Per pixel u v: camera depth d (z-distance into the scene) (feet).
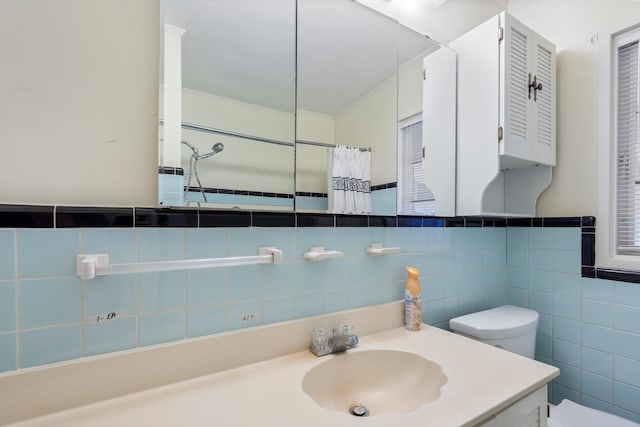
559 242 4.93
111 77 2.44
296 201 3.36
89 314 2.27
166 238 2.56
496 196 5.45
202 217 2.72
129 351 2.36
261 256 2.82
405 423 2.02
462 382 2.56
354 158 3.83
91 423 2.00
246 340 2.83
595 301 4.54
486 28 4.30
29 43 2.17
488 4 5.38
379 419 2.06
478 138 4.39
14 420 1.99
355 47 3.88
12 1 2.12
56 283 2.17
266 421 2.02
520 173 5.38
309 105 3.52
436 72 4.55
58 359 2.17
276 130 3.28
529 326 4.35
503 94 4.09
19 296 2.07
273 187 3.22
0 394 1.97
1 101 2.09
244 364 2.81
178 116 2.71
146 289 2.47
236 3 3.08
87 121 2.35
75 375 2.16
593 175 4.64
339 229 3.56
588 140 4.70
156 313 2.51
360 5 3.92
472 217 4.98
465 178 4.58
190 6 2.81
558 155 5.03
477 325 4.20
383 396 3.05
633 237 4.41
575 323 4.75
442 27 4.71
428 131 4.44
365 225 3.76
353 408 2.92
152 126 2.59
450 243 4.66
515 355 3.10
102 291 2.32
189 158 2.75
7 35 2.11
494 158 4.18
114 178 2.44
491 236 5.29
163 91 2.64
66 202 2.28
